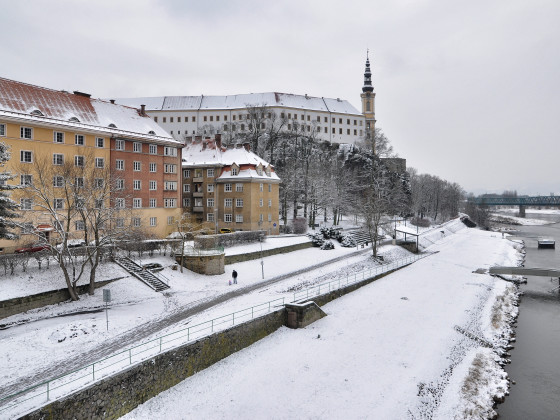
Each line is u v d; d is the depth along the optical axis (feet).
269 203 242.17
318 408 77.66
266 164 243.40
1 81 155.53
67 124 161.99
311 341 105.81
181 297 128.67
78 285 121.80
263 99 451.94
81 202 120.88
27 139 151.33
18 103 154.10
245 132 404.77
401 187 365.61
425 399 82.94
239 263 174.29
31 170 147.33
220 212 235.20
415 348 104.88
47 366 79.25
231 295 131.85
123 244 140.15
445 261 216.54
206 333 91.76
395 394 83.71
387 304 137.39
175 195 208.13
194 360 84.33
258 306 116.98
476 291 157.58
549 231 424.05
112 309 114.11
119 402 67.92
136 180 188.65
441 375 92.94
